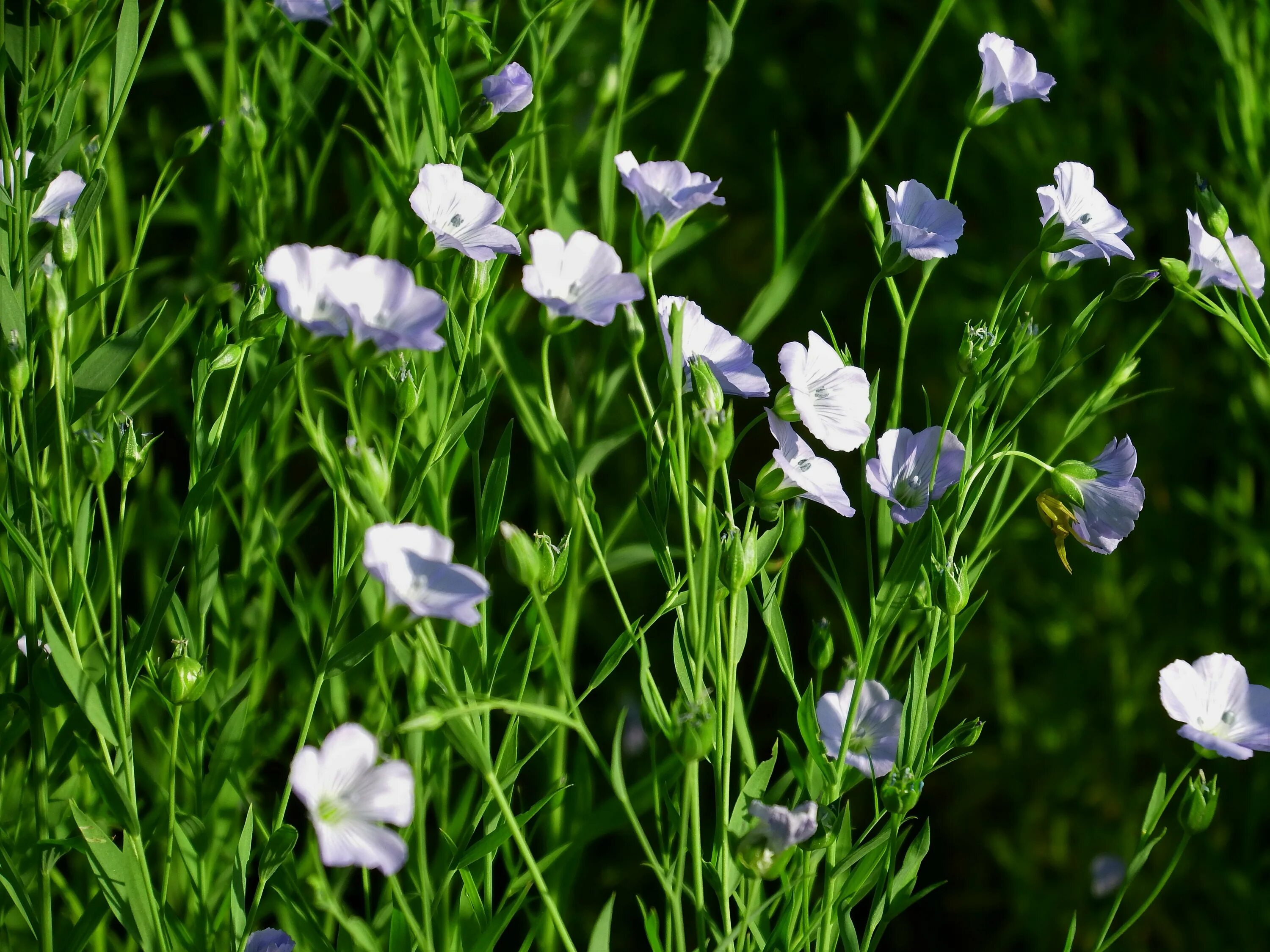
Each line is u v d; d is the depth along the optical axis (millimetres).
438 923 812
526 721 858
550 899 755
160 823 811
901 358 816
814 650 808
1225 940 1040
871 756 794
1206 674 804
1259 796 988
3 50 807
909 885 796
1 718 817
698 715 762
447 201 806
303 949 821
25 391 795
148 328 801
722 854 772
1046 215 814
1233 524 1017
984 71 834
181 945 791
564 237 890
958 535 805
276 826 771
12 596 797
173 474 1114
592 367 1047
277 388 884
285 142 908
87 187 805
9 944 850
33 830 828
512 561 773
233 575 872
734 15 881
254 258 882
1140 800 1118
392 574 748
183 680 776
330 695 861
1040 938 1115
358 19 874
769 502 794
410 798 744
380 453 795
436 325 763
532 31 872
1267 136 968
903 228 806
